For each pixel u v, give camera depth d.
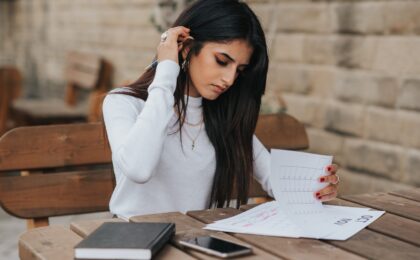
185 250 1.64
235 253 1.57
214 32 2.13
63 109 6.65
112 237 1.58
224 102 2.33
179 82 2.27
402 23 3.80
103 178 2.43
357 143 4.13
